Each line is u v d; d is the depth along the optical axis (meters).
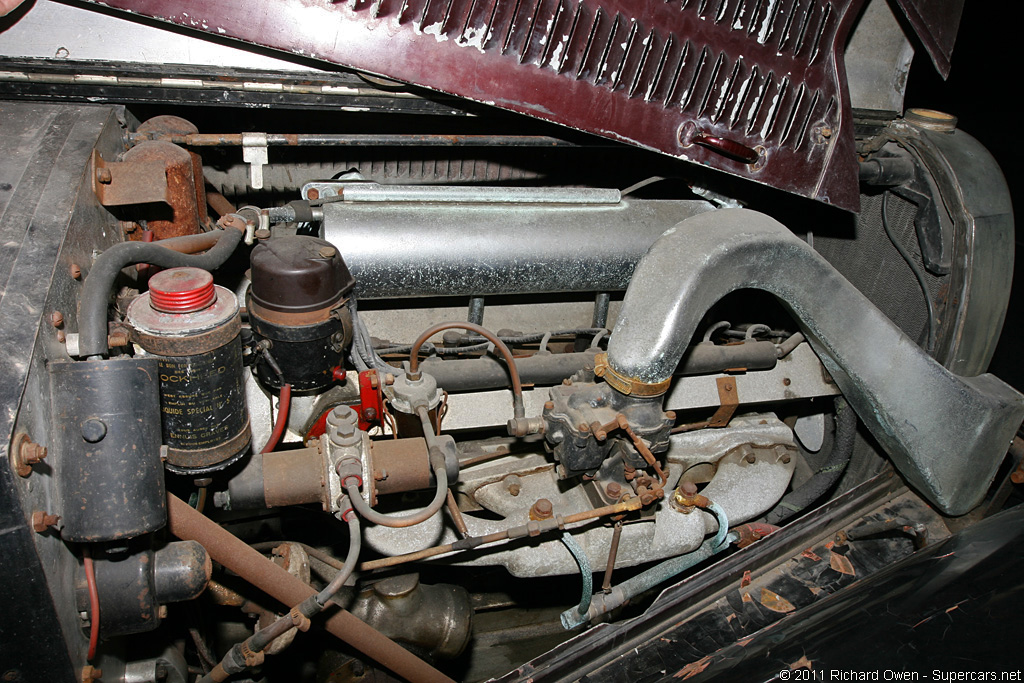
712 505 1.70
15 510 0.85
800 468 2.26
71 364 0.95
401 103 1.49
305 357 1.33
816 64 1.62
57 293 1.02
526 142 1.65
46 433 0.94
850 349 1.62
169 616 1.53
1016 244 2.75
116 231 1.33
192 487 1.42
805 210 2.14
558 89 1.46
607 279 1.71
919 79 3.39
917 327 1.88
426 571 2.08
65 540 0.97
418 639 1.66
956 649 1.16
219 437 1.12
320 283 1.29
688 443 1.92
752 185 1.98
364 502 1.19
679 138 1.59
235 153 1.78
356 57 1.32
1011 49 3.06
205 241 1.32
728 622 1.60
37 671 0.96
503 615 2.13
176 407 1.07
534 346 1.97
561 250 1.65
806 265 1.50
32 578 0.89
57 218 1.09
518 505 1.69
